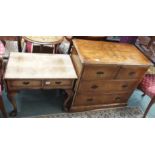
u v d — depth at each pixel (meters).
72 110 2.37
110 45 2.34
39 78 1.88
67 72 2.05
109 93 2.36
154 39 3.72
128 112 2.59
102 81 2.15
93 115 2.43
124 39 2.54
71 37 2.56
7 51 3.05
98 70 2.00
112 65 1.99
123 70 2.11
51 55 2.27
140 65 2.10
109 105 2.54
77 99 2.27
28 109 2.30
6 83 1.84
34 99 2.45
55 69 2.05
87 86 2.14
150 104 2.36
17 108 2.28
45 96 2.53
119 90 2.37
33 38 2.51
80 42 2.22
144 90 2.37
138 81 2.34
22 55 2.14
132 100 2.82
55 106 2.42
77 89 2.13
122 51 2.27
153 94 2.26
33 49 2.94
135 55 2.25
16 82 1.86
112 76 2.13
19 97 2.43
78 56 2.05
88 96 2.28
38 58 2.16
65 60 2.24
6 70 1.88
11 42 3.34
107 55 2.09
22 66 1.98
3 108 1.96
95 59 1.94
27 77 1.85
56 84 2.02
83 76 2.01
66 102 2.27
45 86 1.99
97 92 2.27
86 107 2.41
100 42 2.34
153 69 3.27
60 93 2.62
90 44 2.23
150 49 3.92
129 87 2.39
